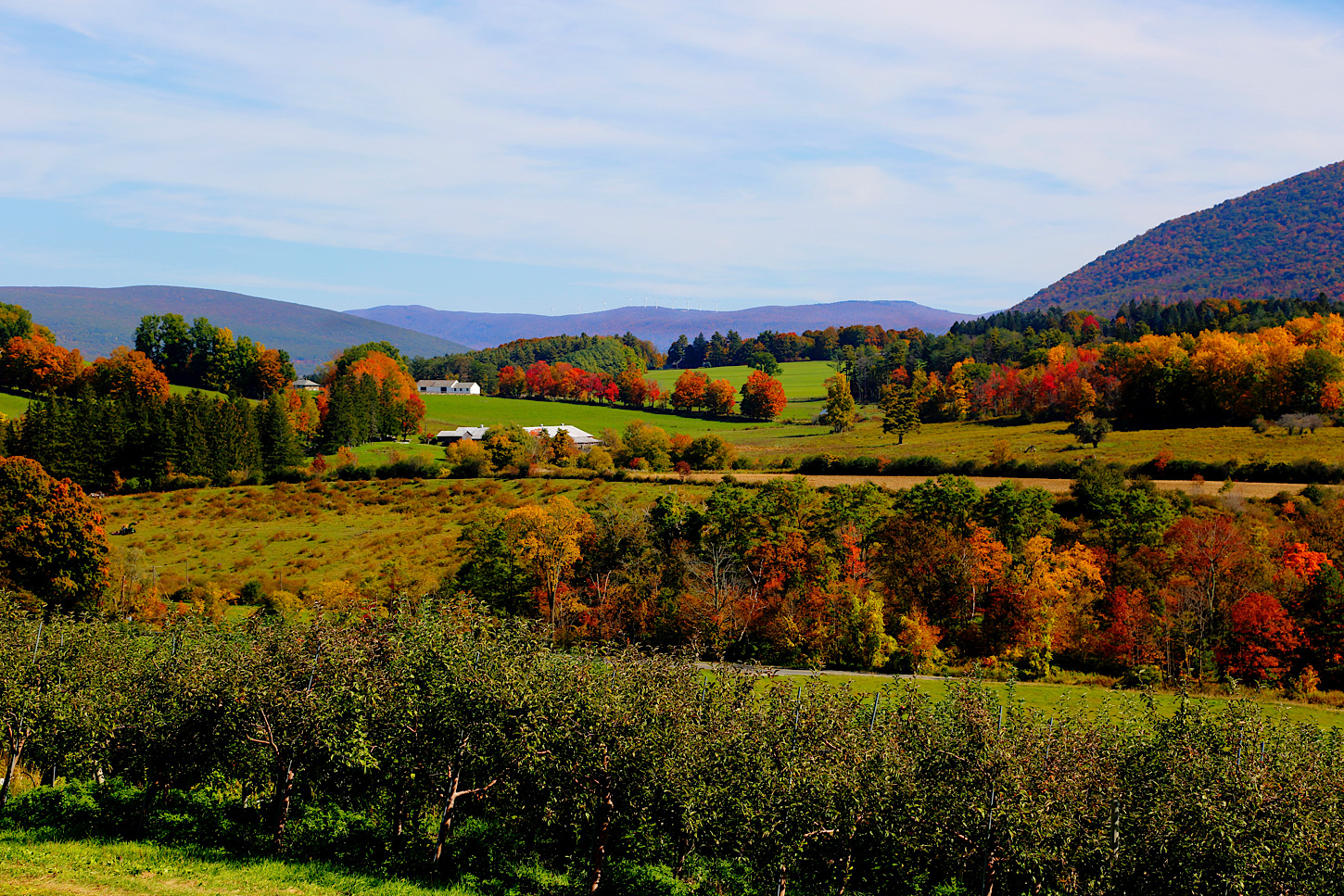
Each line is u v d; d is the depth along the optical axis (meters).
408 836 27.50
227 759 28.39
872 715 26.16
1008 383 173.38
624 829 25.41
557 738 24.20
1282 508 77.88
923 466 102.06
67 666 31.70
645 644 66.62
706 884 24.88
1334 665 57.25
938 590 68.81
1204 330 193.62
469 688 25.47
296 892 22.36
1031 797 21.31
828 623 64.12
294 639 28.53
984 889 21.50
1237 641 58.47
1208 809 19.86
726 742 24.12
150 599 69.44
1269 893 19.47
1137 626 59.97
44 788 30.45
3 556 61.66
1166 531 71.56
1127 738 23.88
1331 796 20.94
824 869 24.17
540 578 73.56
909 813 22.20
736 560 72.62
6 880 21.34
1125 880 20.52
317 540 92.12
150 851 25.09
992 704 24.00
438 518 98.00
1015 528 74.56
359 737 25.27
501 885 24.44
